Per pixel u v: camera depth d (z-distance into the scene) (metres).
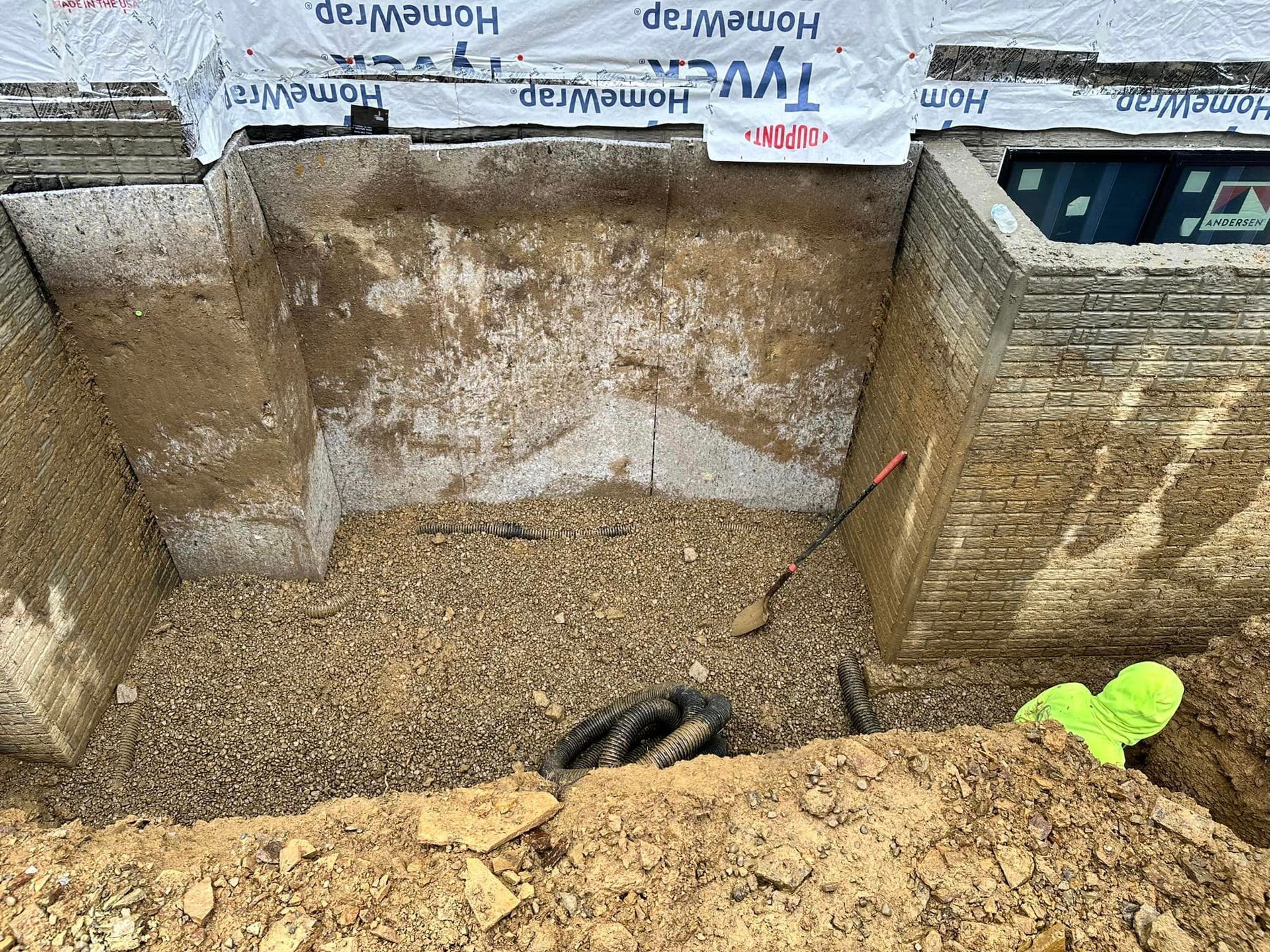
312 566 5.69
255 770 4.91
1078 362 4.24
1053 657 5.52
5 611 4.25
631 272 5.40
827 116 4.80
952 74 4.73
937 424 4.75
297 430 5.38
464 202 5.09
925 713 5.38
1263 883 3.65
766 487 6.33
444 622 5.56
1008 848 3.80
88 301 4.56
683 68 4.73
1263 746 4.49
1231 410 4.39
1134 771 4.11
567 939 3.55
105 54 3.98
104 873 3.66
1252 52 4.72
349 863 3.75
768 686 5.42
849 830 3.87
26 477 4.34
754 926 3.58
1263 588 5.15
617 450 6.20
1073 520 4.81
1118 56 4.72
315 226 5.06
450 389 5.79
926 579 5.05
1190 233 5.44
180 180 4.33
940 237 4.73
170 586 5.60
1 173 4.29
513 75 4.76
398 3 4.54
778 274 5.39
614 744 4.91
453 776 4.96
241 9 4.49
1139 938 3.55
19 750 4.63
